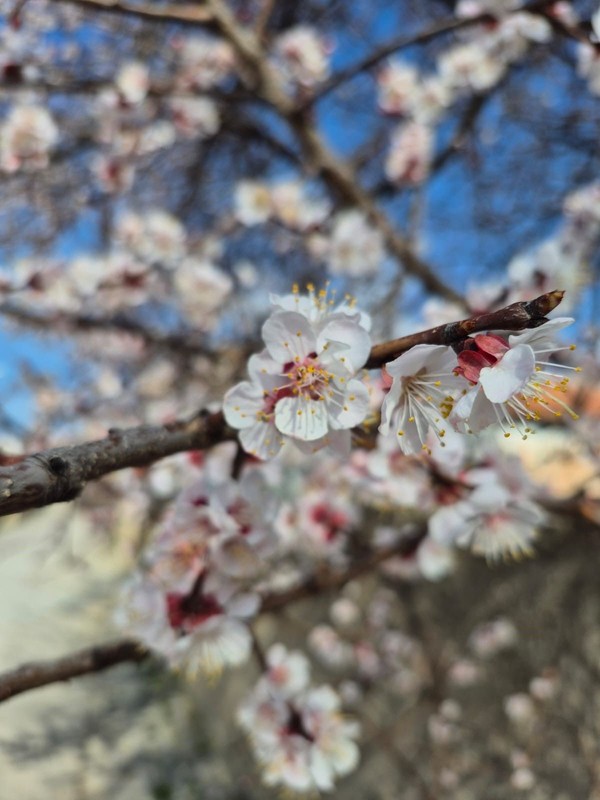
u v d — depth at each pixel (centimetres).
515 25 247
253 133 409
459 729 387
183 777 482
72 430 355
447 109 366
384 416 92
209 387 365
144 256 304
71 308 294
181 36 346
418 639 427
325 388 103
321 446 108
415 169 333
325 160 321
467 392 92
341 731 178
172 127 326
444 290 331
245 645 141
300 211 318
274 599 190
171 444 105
